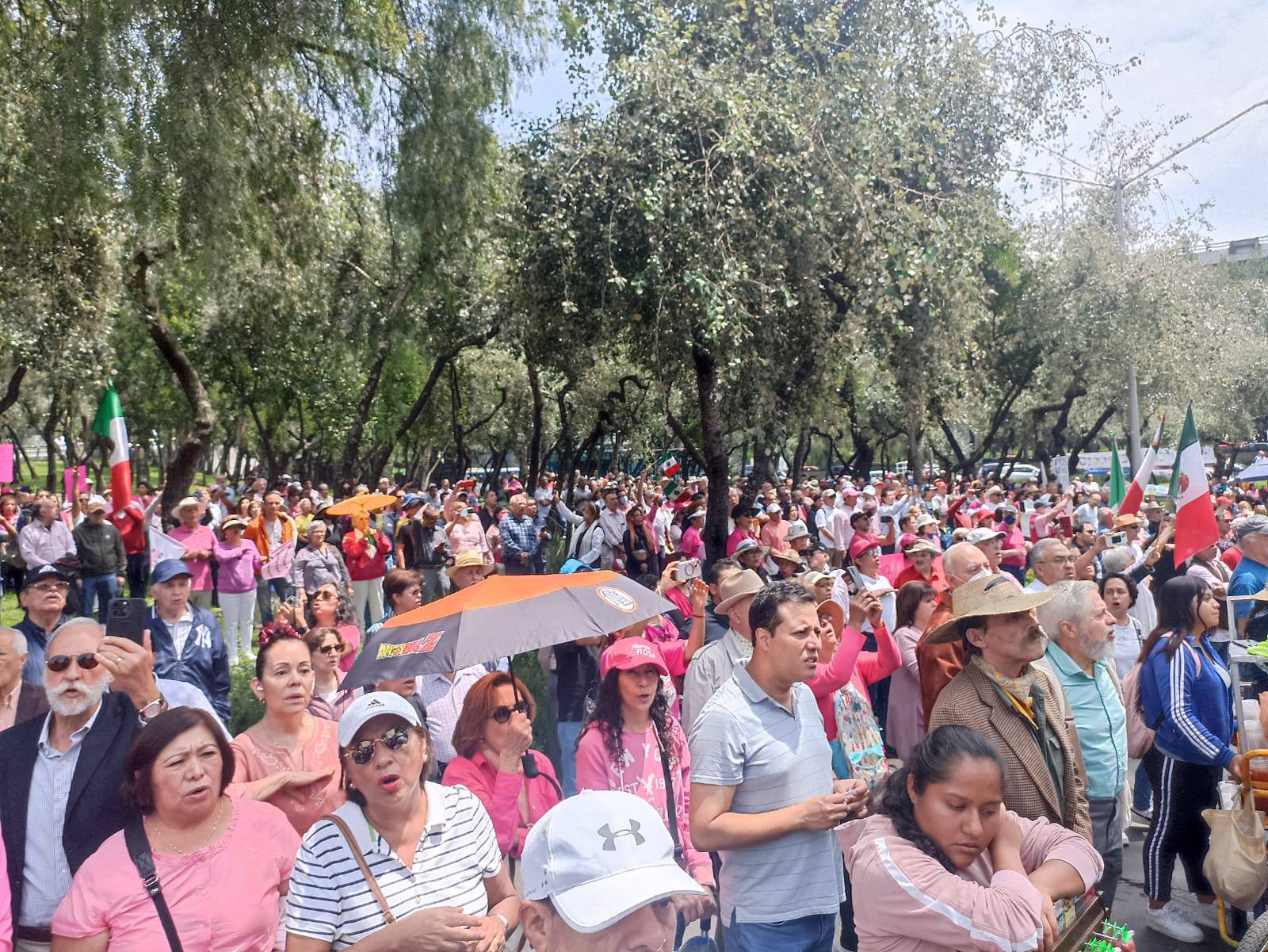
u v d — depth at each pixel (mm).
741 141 13367
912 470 32844
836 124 14383
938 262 14922
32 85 12984
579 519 20562
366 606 13375
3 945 3105
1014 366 33250
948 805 2748
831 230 14586
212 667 6605
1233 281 43469
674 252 13820
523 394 40562
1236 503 19109
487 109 15820
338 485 30562
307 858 3113
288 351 28234
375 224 21219
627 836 2189
